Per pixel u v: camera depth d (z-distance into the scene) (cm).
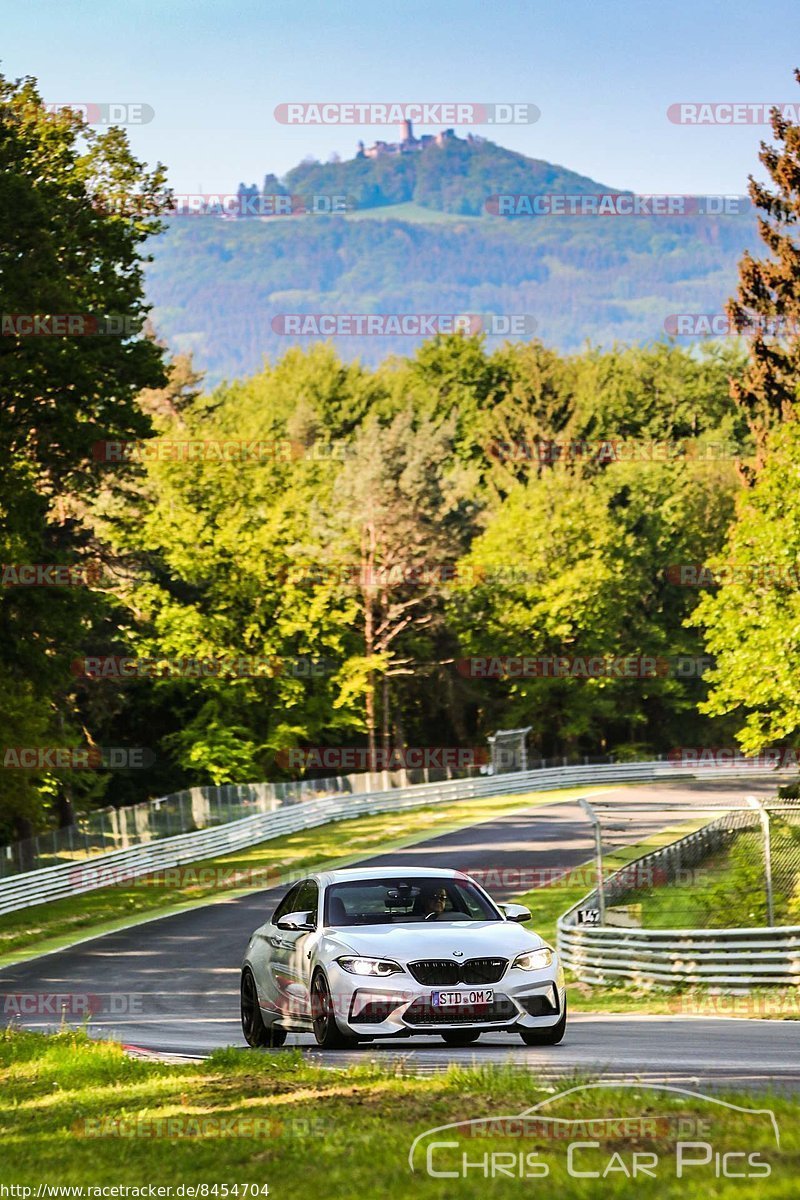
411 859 9869
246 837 11138
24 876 8319
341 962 2486
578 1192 1199
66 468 9031
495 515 18388
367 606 15625
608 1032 3089
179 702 15162
